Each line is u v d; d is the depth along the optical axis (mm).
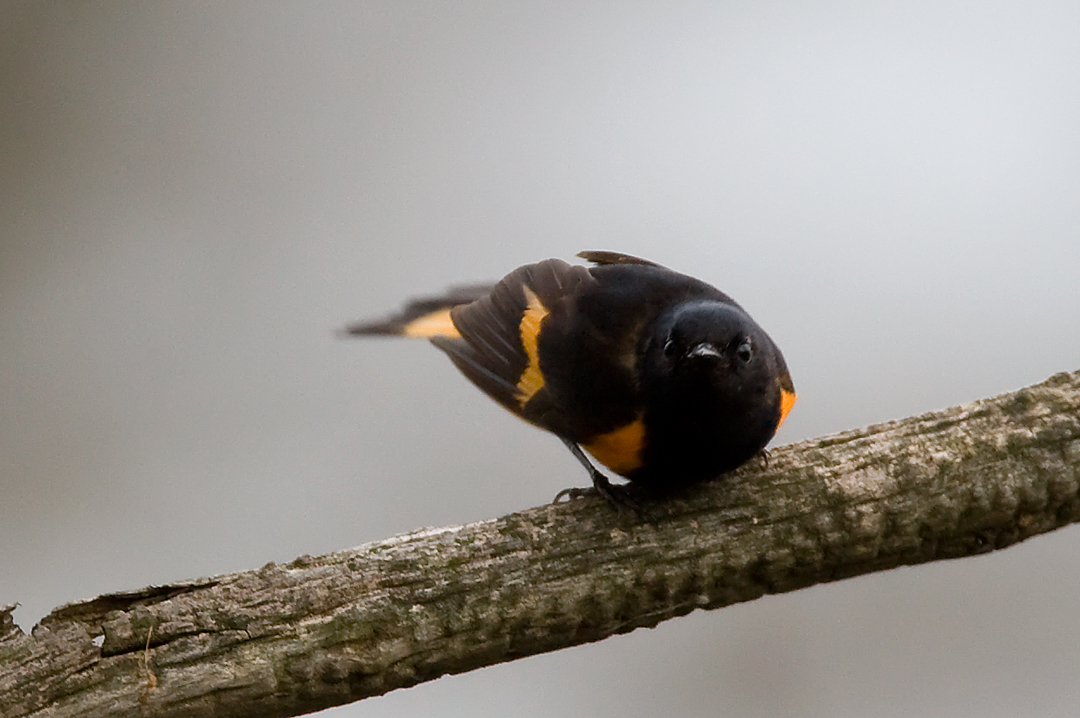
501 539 3189
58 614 3168
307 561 3182
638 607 3191
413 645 3180
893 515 3195
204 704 3170
